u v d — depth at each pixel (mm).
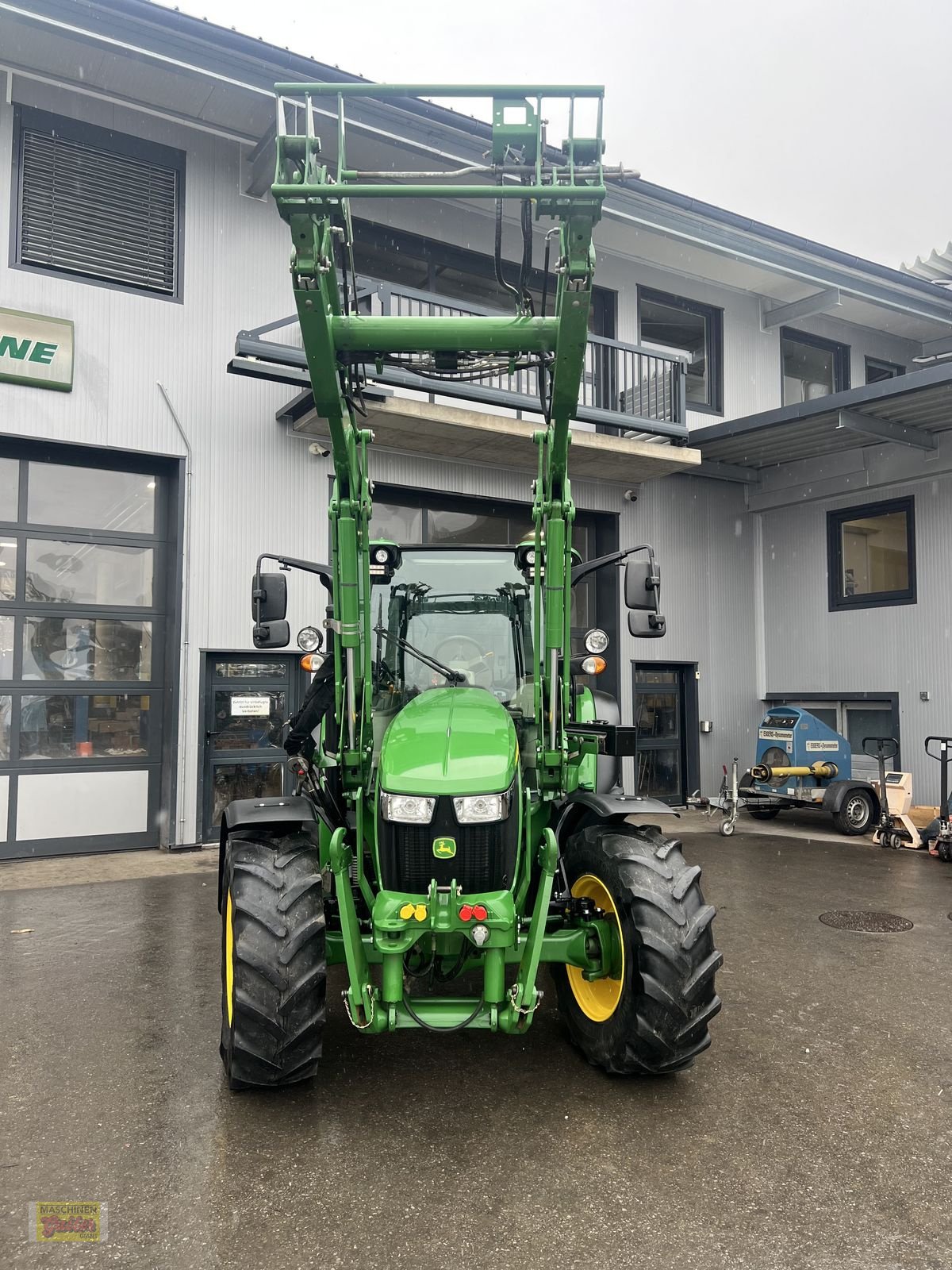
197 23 7922
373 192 2967
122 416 8641
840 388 14219
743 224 11234
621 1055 3451
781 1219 2609
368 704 3781
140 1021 4238
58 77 8375
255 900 3318
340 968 5242
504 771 3338
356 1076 3648
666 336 12500
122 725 8805
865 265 12266
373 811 3543
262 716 9258
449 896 3135
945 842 8391
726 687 12625
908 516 11211
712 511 12727
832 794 9969
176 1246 2467
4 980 4852
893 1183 2814
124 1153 2990
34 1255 2422
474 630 4449
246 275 9359
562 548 3861
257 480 9289
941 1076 3643
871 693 11539
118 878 7555
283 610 4105
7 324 8102
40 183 8438
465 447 10000
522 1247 2471
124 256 8820
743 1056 3852
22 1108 3318
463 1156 2979
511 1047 3979
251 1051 3197
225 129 9148
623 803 3688
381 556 4238
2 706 8266
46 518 8531
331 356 3393
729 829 9984
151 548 9023
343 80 8648
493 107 3127
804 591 12469
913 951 5441
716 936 5789
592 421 9945
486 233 11062
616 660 11680
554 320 3459
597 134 3127
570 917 3764
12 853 8250
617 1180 2828
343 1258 2420
